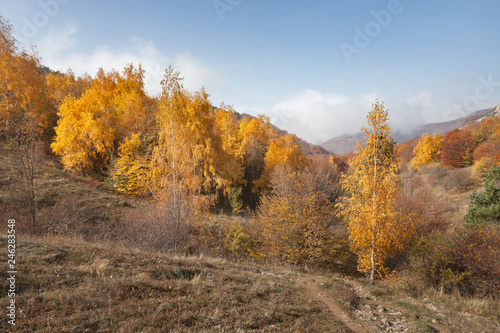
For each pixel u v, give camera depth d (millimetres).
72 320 4527
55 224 13930
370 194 10984
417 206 17078
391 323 7078
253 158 38094
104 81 32438
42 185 18578
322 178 23016
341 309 7770
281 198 16969
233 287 7637
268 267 12570
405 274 11039
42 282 5641
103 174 28188
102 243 11094
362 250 12203
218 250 15414
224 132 39438
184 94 18453
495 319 7441
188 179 15820
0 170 18844
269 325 5770
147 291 6203
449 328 6770
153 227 13719
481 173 34719
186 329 4914
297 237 14125
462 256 9938
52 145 24969
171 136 15883
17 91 24953
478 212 15500
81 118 25516
